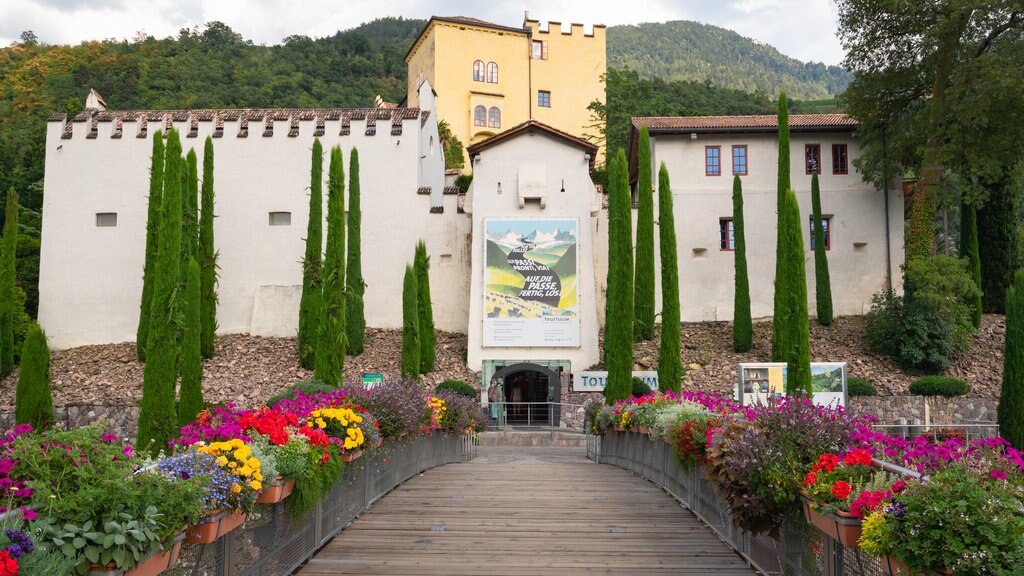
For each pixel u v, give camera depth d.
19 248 46.44
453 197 42.09
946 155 35.97
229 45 106.00
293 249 41.66
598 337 39.69
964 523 4.97
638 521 11.72
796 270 24.50
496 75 74.12
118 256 41.47
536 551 9.86
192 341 26.16
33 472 5.18
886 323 36.03
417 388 17.19
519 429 35.59
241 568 7.29
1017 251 41.22
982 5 33.50
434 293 41.66
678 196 41.22
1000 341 37.66
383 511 12.41
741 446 8.30
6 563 4.18
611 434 21.06
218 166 42.22
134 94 85.94
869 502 5.96
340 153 29.03
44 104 79.31
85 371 36.88
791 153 41.19
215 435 7.96
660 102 66.69
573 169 39.34
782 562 8.18
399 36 164.00
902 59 37.88
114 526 5.03
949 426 31.77
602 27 77.00
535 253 38.50
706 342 38.53
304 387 26.14
